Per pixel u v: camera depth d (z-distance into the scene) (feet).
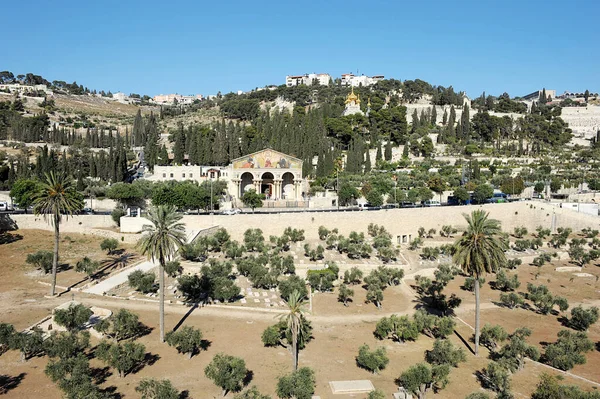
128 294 301.02
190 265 347.97
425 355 244.01
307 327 248.73
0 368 198.08
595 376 233.14
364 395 196.34
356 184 640.58
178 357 220.02
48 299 277.85
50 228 419.13
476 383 216.33
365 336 268.00
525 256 481.05
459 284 397.39
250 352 231.50
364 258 427.74
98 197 547.49
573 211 586.45
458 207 549.54
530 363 246.47
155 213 232.73
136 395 181.78
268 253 396.16
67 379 176.76
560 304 328.29
